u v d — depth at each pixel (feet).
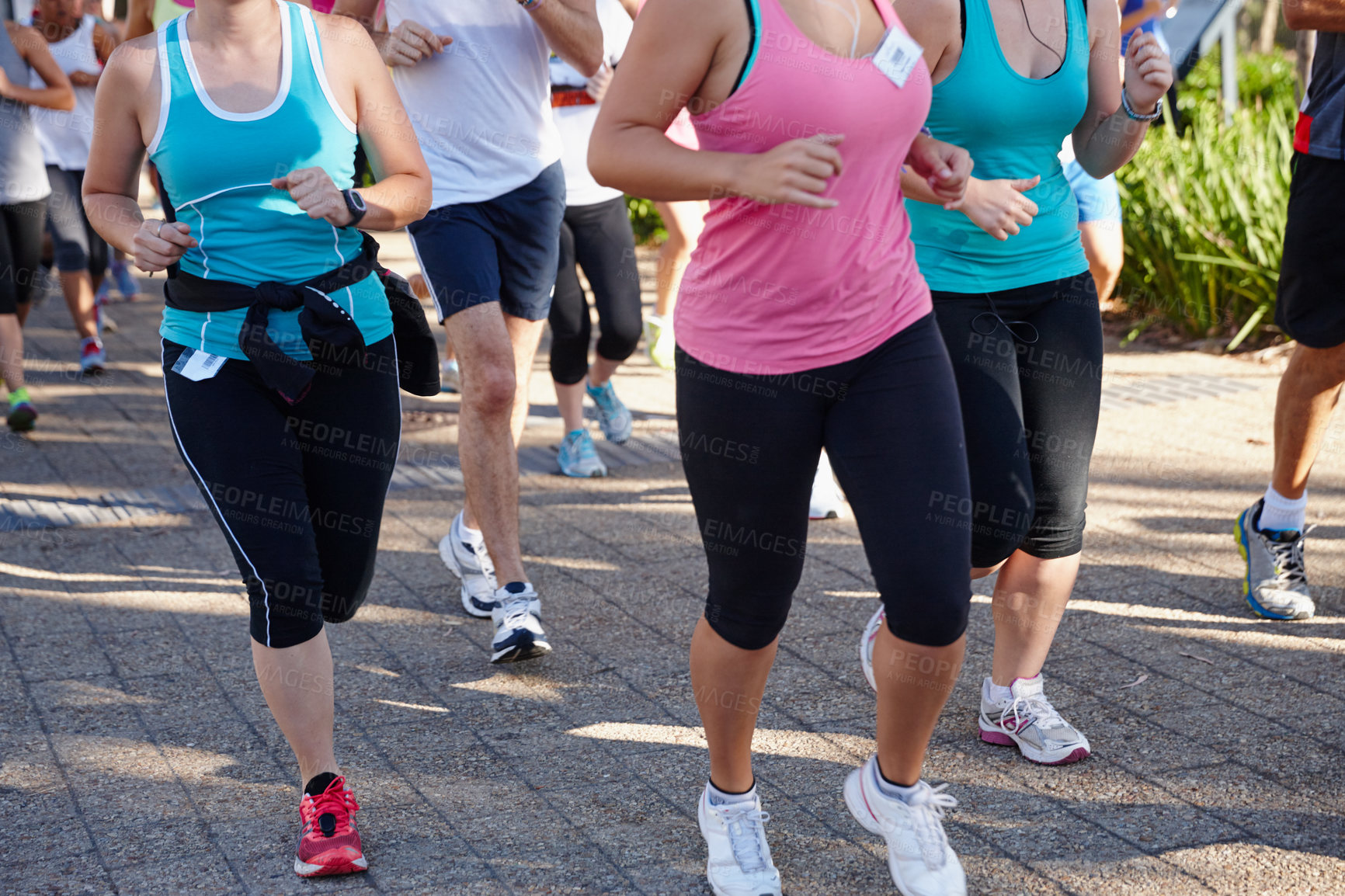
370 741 10.23
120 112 8.11
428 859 8.46
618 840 8.63
